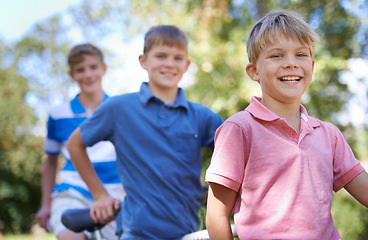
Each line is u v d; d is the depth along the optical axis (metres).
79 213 2.37
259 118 1.62
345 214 6.41
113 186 2.99
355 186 1.67
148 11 7.75
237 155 1.59
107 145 3.02
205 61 6.78
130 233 2.19
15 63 17.06
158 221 2.18
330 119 6.56
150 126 2.30
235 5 7.14
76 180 2.99
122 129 2.32
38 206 14.52
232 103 6.40
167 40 2.42
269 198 1.53
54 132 3.30
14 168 14.38
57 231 2.82
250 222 1.54
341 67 6.19
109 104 2.36
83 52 3.27
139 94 2.38
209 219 1.62
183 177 2.26
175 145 2.28
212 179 1.60
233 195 1.61
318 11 6.72
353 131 6.83
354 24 6.69
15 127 15.38
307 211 1.51
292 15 1.72
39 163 14.84
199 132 2.38
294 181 1.53
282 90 1.63
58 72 17.69
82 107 3.26
